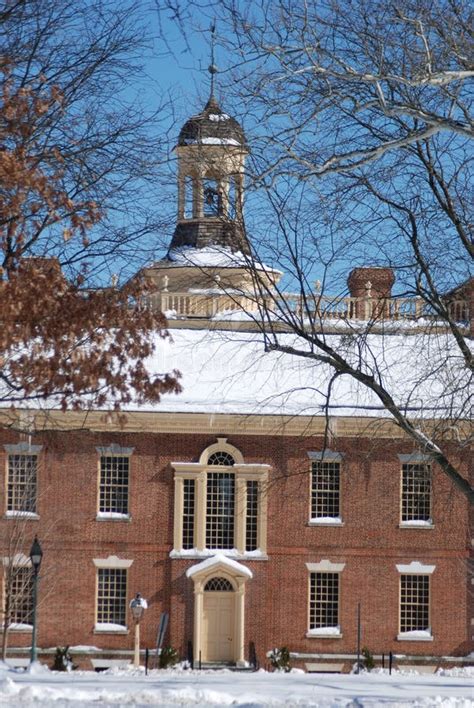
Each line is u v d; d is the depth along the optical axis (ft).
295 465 377.91
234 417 374.02
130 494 376.89
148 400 163.84
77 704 145.48
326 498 381.19
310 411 369.09
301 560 377.30
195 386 380.37
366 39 168.45
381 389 179.52
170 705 146.82
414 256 183.42
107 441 376.48
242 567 371.97
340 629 374.43
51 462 374.63
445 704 155.33
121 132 168.35
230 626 372.58
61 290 151.02
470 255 182.39
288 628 373.61
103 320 153.99
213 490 380.37
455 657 373.40
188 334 392.88
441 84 161.89
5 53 160.97
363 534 378.32
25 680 190.39
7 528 367.66
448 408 185.26
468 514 378.94
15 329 146.61
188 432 379.35
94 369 151.74
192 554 374.43
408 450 378.32
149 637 370.73
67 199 150.51
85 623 370.12
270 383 377.50
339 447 374.43
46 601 369.09
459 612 376.07
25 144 155.94
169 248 172.65
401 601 377.91
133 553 375.04
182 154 178.91
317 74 166.50
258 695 161.27
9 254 150.82
